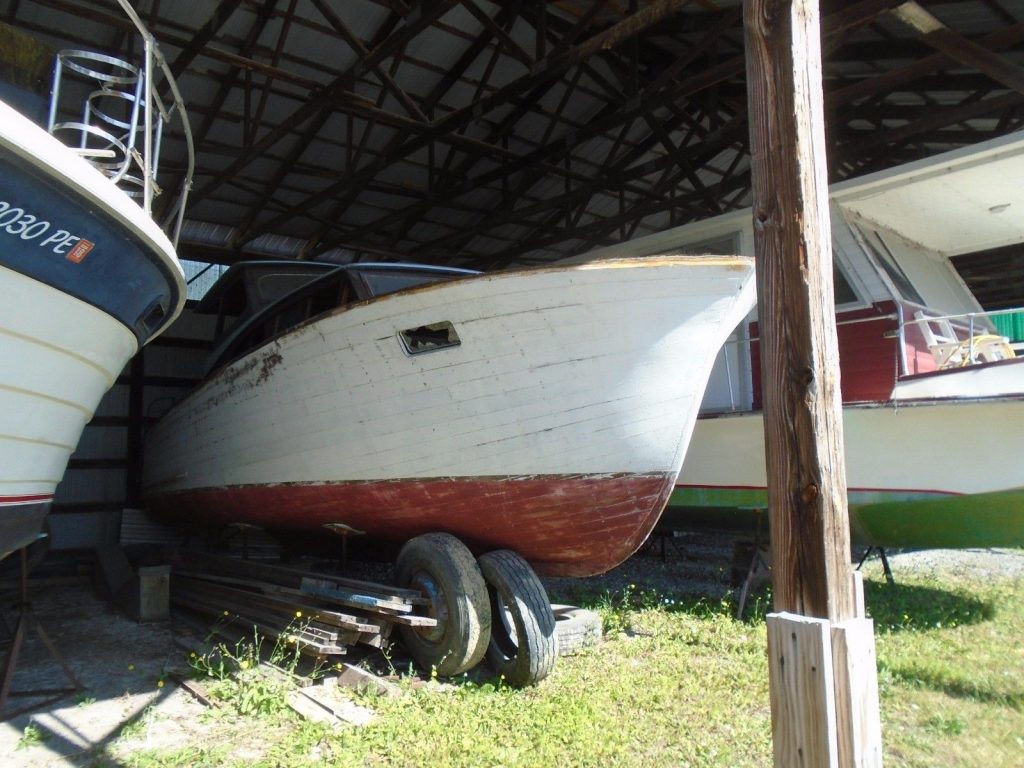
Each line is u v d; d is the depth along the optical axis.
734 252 6.34
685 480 6.35
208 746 3.24
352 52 7.79
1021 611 5.51
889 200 5.78
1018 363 4.84
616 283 3.80
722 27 6.92
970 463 5.02
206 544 7.23
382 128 9.09
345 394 4.48
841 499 2.21
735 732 3.41
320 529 5.31
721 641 4.80
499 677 4.11
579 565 4.59
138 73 3.30
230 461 5.54
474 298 3.93
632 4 6.82
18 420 3.12
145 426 9.19
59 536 8.43
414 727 3.40
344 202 9.61
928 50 7.27
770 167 2.34
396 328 4.16
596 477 4.08
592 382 3.95
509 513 4.25
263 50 7.47
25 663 4.41
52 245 2.89
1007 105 7.77
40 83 4.03
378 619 4.18
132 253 3.25
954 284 7.09
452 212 11.35
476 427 4.12
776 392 2.28
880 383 5.56
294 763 3.03
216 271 11.40
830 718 2.04
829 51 7.15
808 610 2.16
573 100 9.58
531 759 3.12
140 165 3.36
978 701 3.74
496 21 7.72
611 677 4.16
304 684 4.00
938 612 5.36
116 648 4.71
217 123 8.52
